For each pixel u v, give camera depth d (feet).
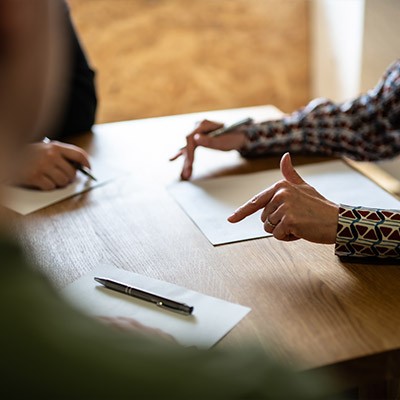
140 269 3.04
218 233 3.33
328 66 9.32
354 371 2.40
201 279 2.93
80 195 3.94
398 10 6.74
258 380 1.25
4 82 1.12
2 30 1.08
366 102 4.45
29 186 4.03
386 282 2.83
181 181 4.06
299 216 3.02
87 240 3.37
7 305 1.17
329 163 4.21
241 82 9.61
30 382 1.11
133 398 1.11
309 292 2.78
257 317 2.62
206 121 4.44
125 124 5.16
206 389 1.17
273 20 9.37
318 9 9.24
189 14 9.03
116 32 8.88
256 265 3.02
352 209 3.02
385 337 2.47
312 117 4.42
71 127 4.97
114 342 1.19
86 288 2.87
